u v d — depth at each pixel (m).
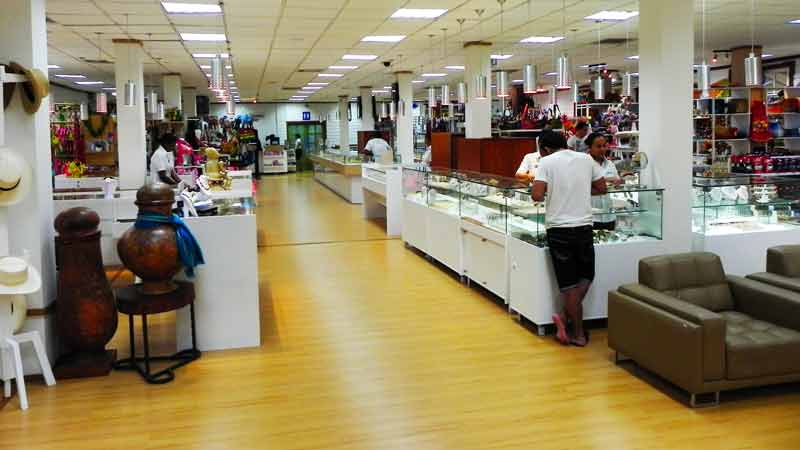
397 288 6.86
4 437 3.51
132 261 4.34
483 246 6.32
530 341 5.04
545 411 3.75
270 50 12.24
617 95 11.95
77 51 12.01
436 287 6.88
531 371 4.40
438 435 3.47
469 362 4.60
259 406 3.90
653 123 5.48
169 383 4.29
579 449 3.28
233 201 5.94
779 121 11.08
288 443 3.41
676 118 5.42
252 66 14.97
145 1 7.75
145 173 11.09
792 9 8.95
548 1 8.20
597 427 3.53
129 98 9.80
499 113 15.86
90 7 8.07
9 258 3.96
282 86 20.94
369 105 21.75
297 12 8.56
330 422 3.66
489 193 6.11
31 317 4.37
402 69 15.98
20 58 4.35
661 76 5.38
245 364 4.63
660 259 4.41
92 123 12.35
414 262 8.25
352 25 9.66
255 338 5.02
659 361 3.93
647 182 5.55
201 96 22.95
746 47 12.59
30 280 4.02
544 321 5.11
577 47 12.58
